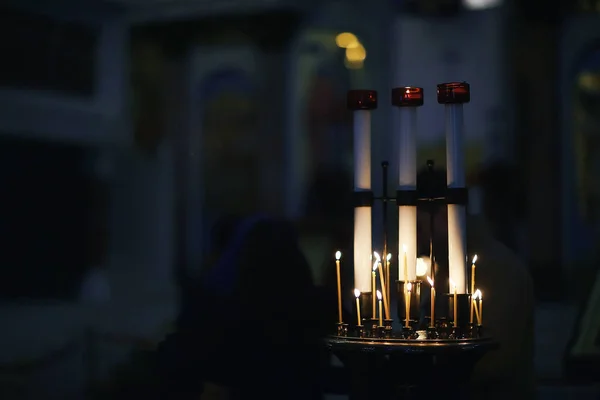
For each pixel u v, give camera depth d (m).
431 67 17.47
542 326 12.45
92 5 18.03
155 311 15.34
